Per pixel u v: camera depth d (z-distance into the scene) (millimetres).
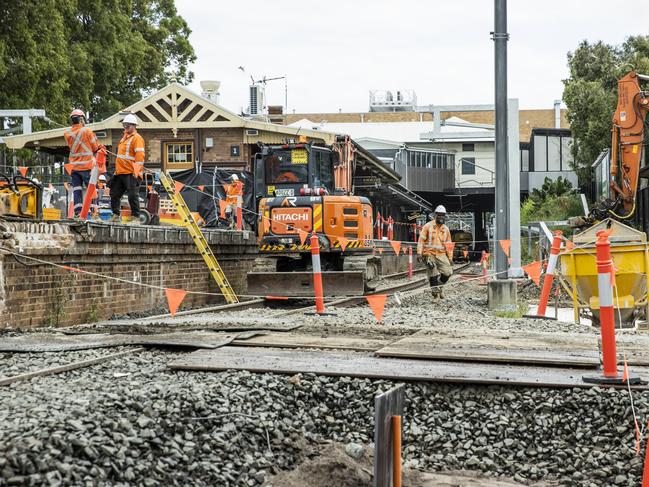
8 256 12938
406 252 37344
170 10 53188
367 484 6094
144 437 5801
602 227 15664
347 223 21391
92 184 17000
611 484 6254
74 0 38812
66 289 14719
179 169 33594
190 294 20781
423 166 73625
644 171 30891
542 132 71875
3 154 35375
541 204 53219
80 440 5359
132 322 13352
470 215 96062
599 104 48281
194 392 7004
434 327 12812
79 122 17844
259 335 11070
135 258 17594
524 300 21750
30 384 7668
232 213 26875
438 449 7012
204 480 5641
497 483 6277
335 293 20812
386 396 4832
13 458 4938
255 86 42906
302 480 6035
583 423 7176
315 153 22219
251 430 6566
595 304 15102
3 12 33250
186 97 33312
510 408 7520
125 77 46969
